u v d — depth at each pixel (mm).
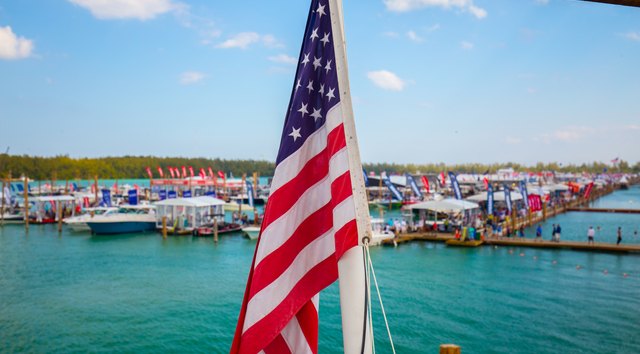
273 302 5223
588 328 26078
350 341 4621
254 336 5168
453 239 52812
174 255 48531
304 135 5477
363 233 4805
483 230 55594
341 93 5012
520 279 36938
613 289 33906
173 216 64312
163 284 36406
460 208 57531
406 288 34500
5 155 197500
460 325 26766
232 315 28969
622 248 46219
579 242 49469
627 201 124625
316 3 5523
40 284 36281
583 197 109375
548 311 29078
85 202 82250
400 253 47812
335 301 31938
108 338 25078
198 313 29312
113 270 41406
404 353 23203
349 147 4934
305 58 5527
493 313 28781
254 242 56312
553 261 43406
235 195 114750
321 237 5359
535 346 23766
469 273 39062
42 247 53344
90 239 59031
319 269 5312
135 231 64000
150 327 26797
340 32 5086
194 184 116062
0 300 31953
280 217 5383
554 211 86938
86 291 34344
